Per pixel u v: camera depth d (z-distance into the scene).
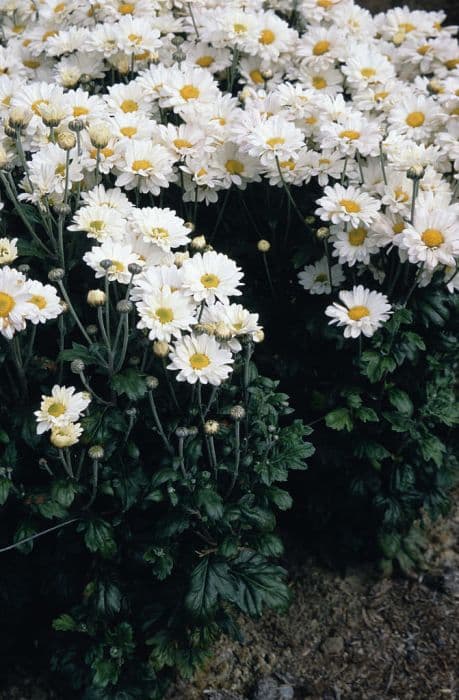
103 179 1.09
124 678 1.02
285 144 1.04
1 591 1.04
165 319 0.91
